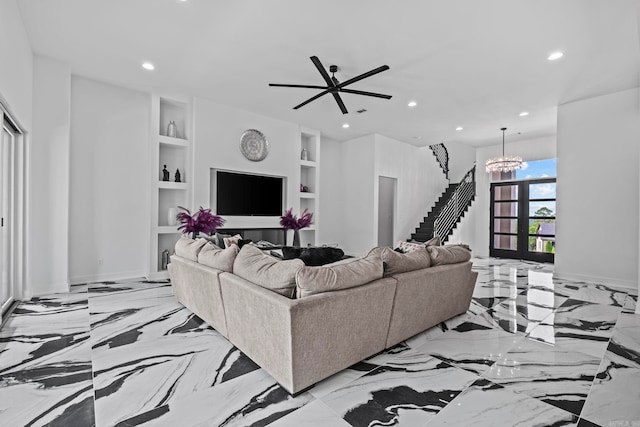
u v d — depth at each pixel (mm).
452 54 3488
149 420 1537
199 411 1612
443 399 1733
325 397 1748
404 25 2969
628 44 3225
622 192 4520
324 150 7500
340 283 1889
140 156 4812
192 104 4934
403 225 7758
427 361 2182
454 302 2969
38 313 3092
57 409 1617
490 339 2570
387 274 2324
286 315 1670
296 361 1703
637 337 2609
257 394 1768
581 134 4859
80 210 4344
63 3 2752
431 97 4746
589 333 2699
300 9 2770
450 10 2736
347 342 1963
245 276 2150
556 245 5160
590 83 4215
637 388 1832
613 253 4602
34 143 3650
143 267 4863
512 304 3586
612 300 3768
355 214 7430
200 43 3373
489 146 8156
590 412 1610
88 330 2676
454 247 3057
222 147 5223
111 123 4555
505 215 7875
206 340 2490
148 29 3131
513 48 3336
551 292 4164
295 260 1868
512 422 1535
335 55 3547
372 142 7047
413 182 8094
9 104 2666
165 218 5031
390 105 5121
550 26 2936
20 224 3482
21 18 2965
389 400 1723
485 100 4855
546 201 7141
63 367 2051
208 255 2691
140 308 3271
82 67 3977
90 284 4309
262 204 5816
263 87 4520
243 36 3223
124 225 4688
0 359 2158
